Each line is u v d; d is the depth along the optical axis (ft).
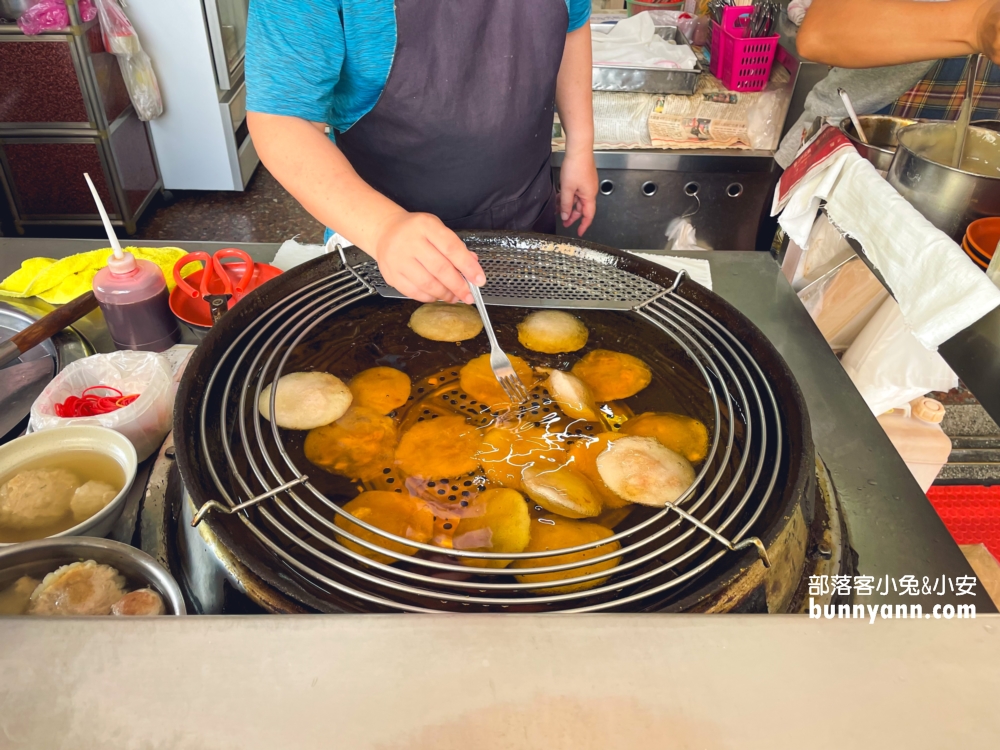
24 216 9.24
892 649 0.88
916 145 4.11
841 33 4.36
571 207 4.69
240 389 2.68
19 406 3.10
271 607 1.85
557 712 0.82
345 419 2.65
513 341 3.10
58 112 8.45
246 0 10.82
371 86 3.36
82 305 3.34
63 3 7.80
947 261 2.92
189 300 3.67
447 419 2.68
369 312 3.21
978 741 0.79
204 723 0.80
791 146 5.91
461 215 4.06
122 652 0.85
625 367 2.94
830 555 2.40
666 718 0.81
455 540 2.22
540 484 2.41
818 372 3.45
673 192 7.37
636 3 8.66
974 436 6.21
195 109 9.84
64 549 2.10
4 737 0.78
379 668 0.85
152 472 2.65
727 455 2.46
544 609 2.00
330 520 2.26
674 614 0.92
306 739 0.79
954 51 3.91
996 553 5.48
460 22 3.22
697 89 7.02
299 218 10.26
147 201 10.01
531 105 3.68
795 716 0.82
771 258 4.30
